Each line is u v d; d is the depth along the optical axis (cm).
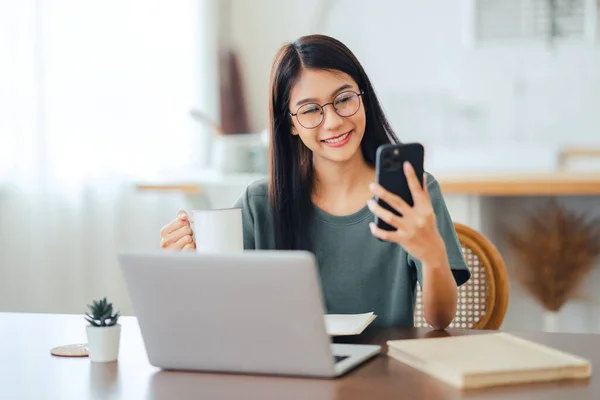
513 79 459
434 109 472
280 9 477
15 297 372
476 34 461
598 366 106
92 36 389
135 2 403
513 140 461
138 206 401
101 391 101
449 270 128
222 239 127
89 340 117
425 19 470
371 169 158
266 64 477
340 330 122
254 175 309
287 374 104
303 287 98
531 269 291
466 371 96
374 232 118
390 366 108
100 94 391
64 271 380
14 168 367
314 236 158
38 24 371
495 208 298
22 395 101
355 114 146
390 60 477
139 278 106
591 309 290
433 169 414
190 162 424
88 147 387
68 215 381
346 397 94
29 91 369
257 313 102
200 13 430
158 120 412
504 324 296
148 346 110
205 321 105
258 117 479
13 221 370
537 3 450
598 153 422
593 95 448
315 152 150
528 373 98
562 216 291
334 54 147
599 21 443
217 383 103
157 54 412
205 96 432
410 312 152
